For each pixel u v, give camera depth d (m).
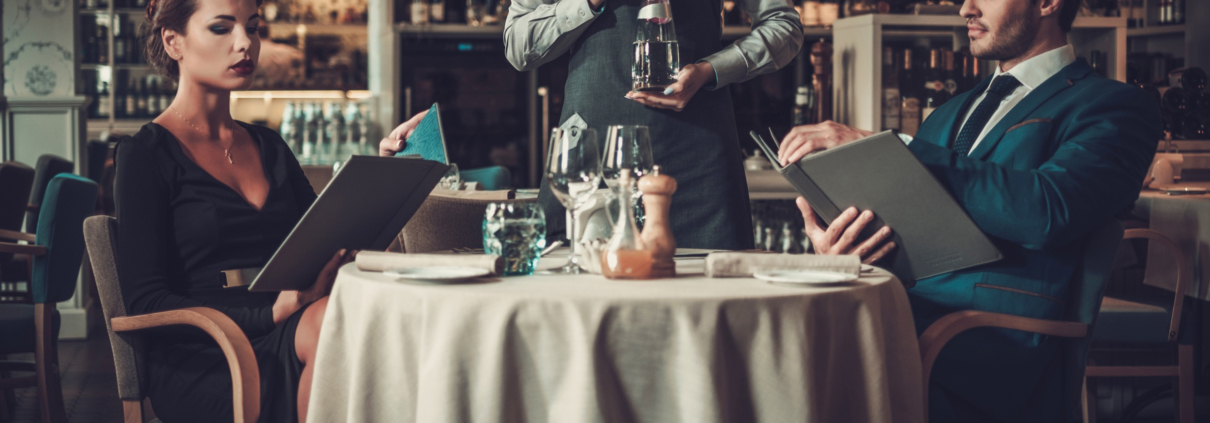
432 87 4.86
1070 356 1.62
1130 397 2.75
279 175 1.85
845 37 4.02
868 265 1.43
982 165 1.55
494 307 1.12
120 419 2.86
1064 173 1.54
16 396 3.12
